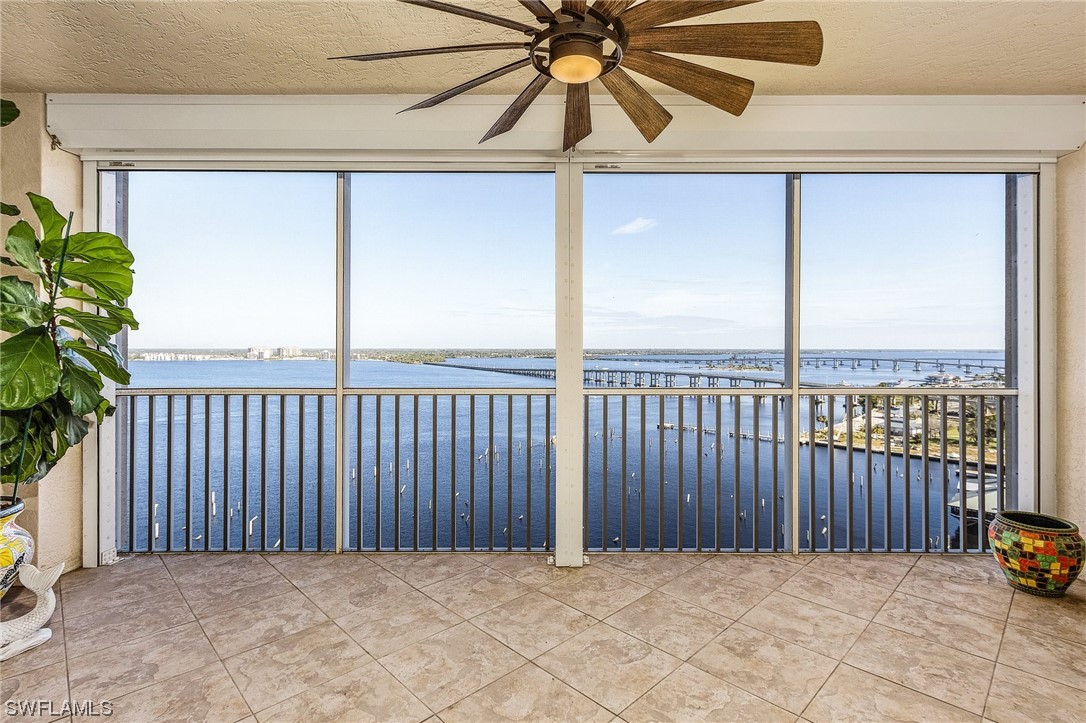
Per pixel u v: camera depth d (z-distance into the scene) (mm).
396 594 2209
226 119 2473
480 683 1592
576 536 2533
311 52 2135
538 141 2521
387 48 2115
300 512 2732
